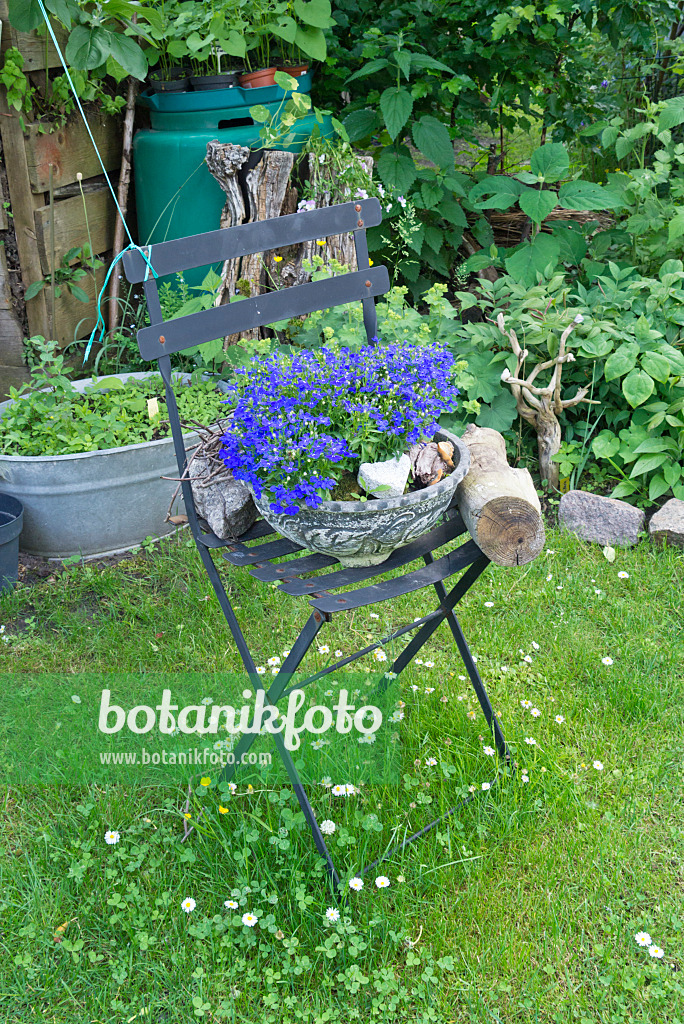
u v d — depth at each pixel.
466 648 2.26
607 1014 1.79
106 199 4.08
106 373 4.02
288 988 1.81
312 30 3.96
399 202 4.10
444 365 2.03
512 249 4.25
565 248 4.29
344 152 3.91
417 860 2.06
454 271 4.85
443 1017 1.78
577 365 3.84
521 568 3.21
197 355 3.86
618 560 3.28
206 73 4.01
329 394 1.80
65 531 3.20
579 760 2.40
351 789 2.12
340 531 1.72
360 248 2.13
